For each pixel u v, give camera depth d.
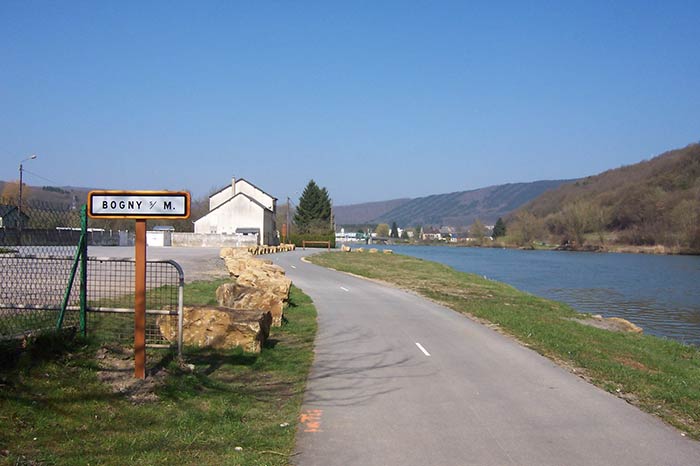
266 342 12.23
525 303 24.38
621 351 13.82
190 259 34.16
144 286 7.70
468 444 6.64
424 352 12.12
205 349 10.35
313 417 7.47
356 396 8.60
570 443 6.78
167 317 10.32
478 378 9.95
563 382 9.82
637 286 42.75
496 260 81.62
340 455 6.17
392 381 9.58
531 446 6.63
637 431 7.32
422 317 17.34
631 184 120.06
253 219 74.44
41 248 12.18
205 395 7.78
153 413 6.74
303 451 6.25
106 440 5.87
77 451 5.53
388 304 20.25
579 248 113.56
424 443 6.63
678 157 117.75
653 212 104.88
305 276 31.33
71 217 9.65
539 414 7.92
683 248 95.56
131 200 7.73
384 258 52.81
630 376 10.52
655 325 25.84
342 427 7.12
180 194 7.73
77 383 7.05
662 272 57.28
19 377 6.75
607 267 65.19
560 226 125.56
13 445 5.45
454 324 16.12
